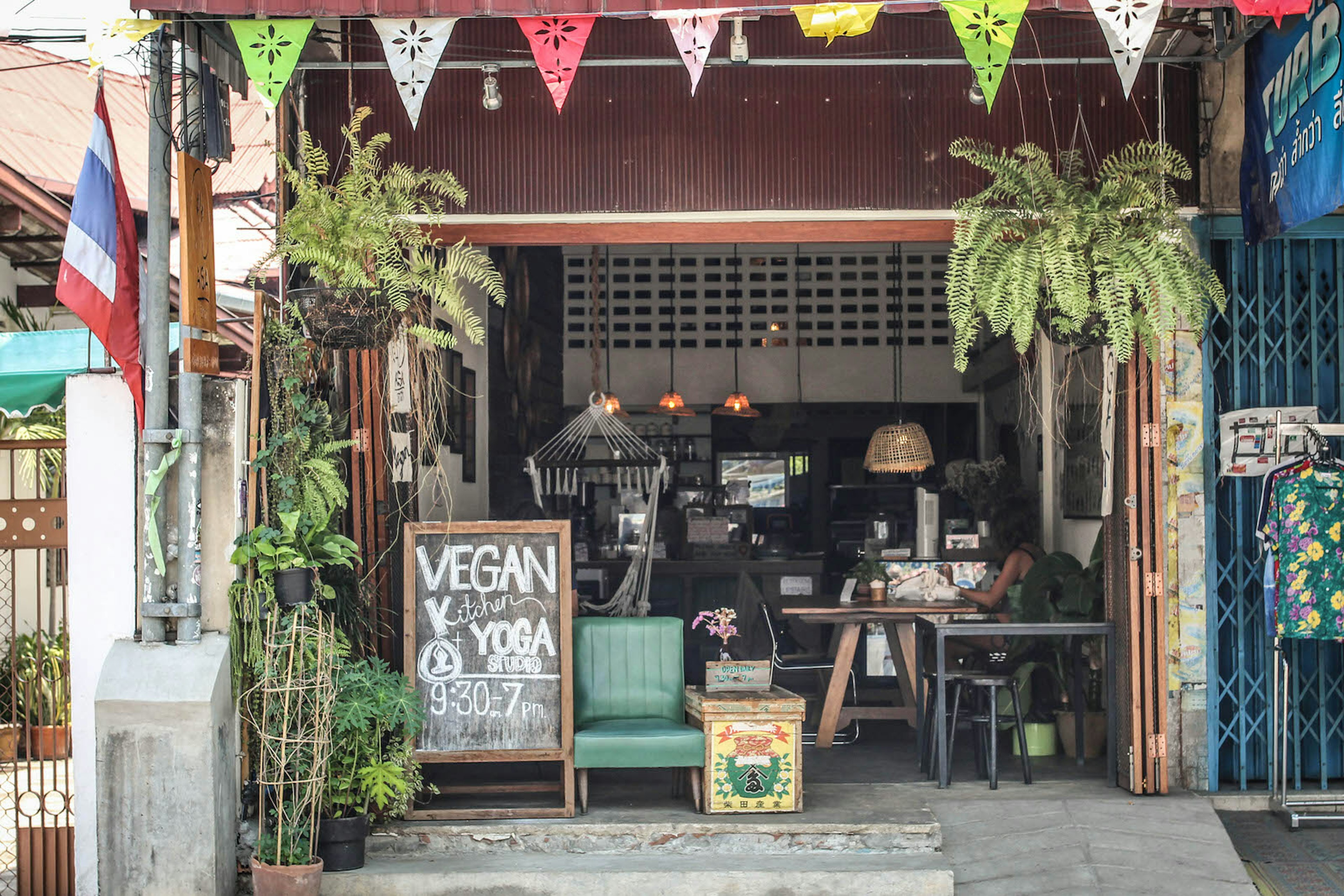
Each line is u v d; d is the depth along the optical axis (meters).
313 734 4.34
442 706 4.88
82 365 6.08
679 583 9.66
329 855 4.43
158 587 4.44
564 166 5.35
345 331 4.58
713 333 11.87
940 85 5.34
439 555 4.93
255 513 4.58
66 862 4.61
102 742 4.29
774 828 4.70
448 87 5.35
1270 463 5.22
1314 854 4.83
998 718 6.13
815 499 12.22
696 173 5.34
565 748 4.83
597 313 10.63
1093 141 5.34
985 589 7.28
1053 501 8.06
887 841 4.70
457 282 7.32
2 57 7.57
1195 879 4.53
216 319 5.31
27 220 7.75
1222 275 5.49
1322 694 5.47
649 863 4.56
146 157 7.50
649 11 3.97
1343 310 5.52
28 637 6.66
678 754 4.83
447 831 4.69
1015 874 4.60
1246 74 4.94
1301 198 4.37
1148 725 5.21
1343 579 5.05
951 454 11.94
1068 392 7.62
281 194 5.21
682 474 11.88
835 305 11.85
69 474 4.56
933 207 5.33
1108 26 3.90
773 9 3.92
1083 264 4.51
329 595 4.50
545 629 4.91
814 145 5.34
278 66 4.05
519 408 9.48
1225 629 5.51
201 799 4.29
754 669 5.12
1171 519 5.32
